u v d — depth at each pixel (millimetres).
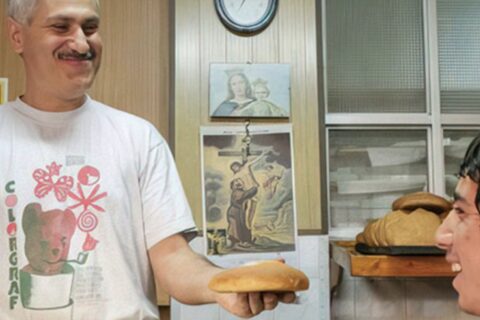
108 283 763
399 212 1298
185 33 1473
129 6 1502
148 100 1488
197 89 1463
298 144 1460
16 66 1447
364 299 1533
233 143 1453
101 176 798
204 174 1439
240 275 584
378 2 1632
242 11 1477
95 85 1475
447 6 1640
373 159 1615
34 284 740
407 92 1623
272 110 1455
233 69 1461
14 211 754
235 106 1454
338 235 1586
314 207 1444
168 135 1466
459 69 1639
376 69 1624
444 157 1617
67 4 740
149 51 1498
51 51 745
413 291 1545
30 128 806
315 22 1492
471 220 659
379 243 1253
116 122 857
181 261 809
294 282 582
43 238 755
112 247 775
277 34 1483
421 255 1198
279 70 1468
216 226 1424
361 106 1614
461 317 1539
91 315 749
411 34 1631
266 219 1434
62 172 787
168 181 873
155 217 836
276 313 1408
